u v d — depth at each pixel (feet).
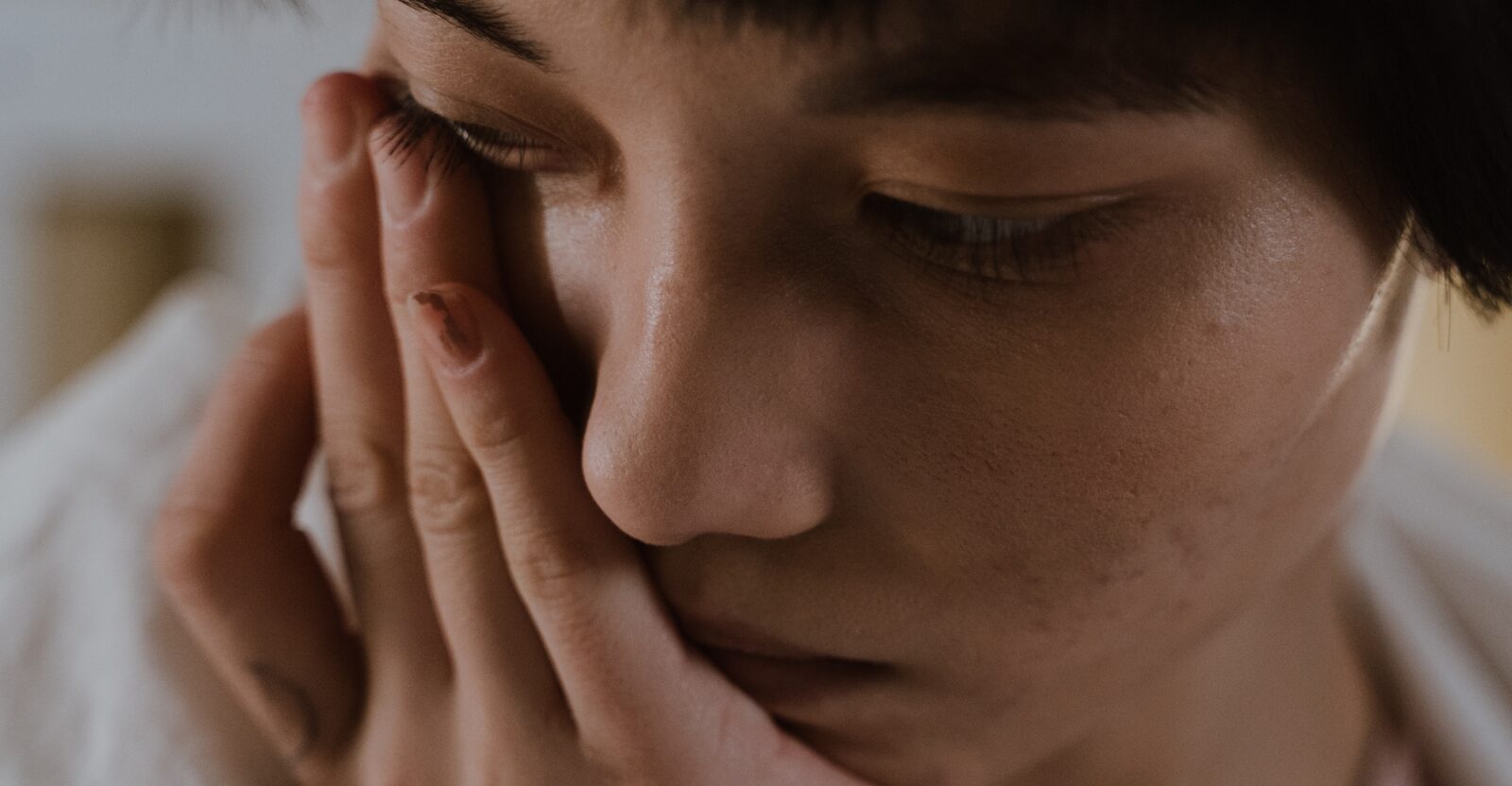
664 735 1.75
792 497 1.36
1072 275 1.29
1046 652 1.57
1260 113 1.23
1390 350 1.59
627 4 1.14
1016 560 1.47
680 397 1.30
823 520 1.44
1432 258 1.42
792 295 1.30
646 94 1.19
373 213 1.76
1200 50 1.15
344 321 1.83
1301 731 2.26
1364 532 2.56
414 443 1.76
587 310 1.51
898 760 1.77
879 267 1.31
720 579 1.58
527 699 1.84
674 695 1.73
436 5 1.23
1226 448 1.42
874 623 1.53
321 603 2.11
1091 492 1.42
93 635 2.18
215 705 2.16
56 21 4.23
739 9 1.10
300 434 2.08
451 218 1.57
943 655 1.57
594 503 1.66
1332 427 1.55
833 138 1.18
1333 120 1.27
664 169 1.23
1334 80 1.24
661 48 1.15
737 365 1.30
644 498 1.33
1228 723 2.10
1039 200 1.21
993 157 1.16
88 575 2.25
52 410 3.02
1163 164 1.20
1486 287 1.41
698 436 1.31
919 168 1.18
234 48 4.29
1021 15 1.09
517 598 1.82
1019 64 1.11
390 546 1.95
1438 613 2.67
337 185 1.74
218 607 2.02
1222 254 1.30
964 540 1.45
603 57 1.18
